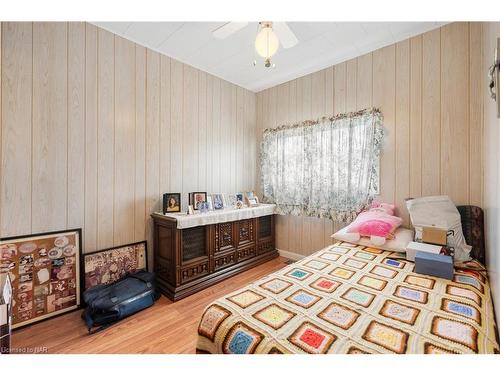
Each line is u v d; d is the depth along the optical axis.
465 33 1.99
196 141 2.97
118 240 2.33
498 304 1.12
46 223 1.91
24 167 1.81
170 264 2.33
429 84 2.17
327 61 2.75
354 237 2.15
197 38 2.35
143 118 2.48
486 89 1.65
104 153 2.22
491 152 1.47
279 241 3.45
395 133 2.37
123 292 2.02
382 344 0.88
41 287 1.88
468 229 1.87
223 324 1.06
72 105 2.02
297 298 1.23
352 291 1.30
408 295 1.26
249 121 3.65
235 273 2.79
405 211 2.31
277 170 3.38
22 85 1.79
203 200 2.79
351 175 2.64
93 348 1.60
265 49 1.73
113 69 2.26
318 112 2.98
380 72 2.46
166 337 1.72
